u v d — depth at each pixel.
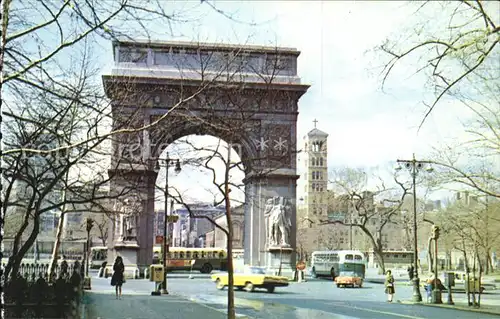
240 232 155.62
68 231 100.00
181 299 37.81
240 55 39.41
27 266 33.84
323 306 35.44
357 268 74.19
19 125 22.56
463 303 39.97
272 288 49.78
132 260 62.50
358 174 87.56
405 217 100.62
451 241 71.12
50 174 31.38
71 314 18.50
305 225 155.25
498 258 90.25
